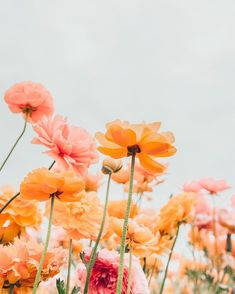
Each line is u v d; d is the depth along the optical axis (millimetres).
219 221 1285
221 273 1250
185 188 1248
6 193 789
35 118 893
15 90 893
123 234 576
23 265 656
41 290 976
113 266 701
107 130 606
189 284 1374
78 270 709
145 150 604
